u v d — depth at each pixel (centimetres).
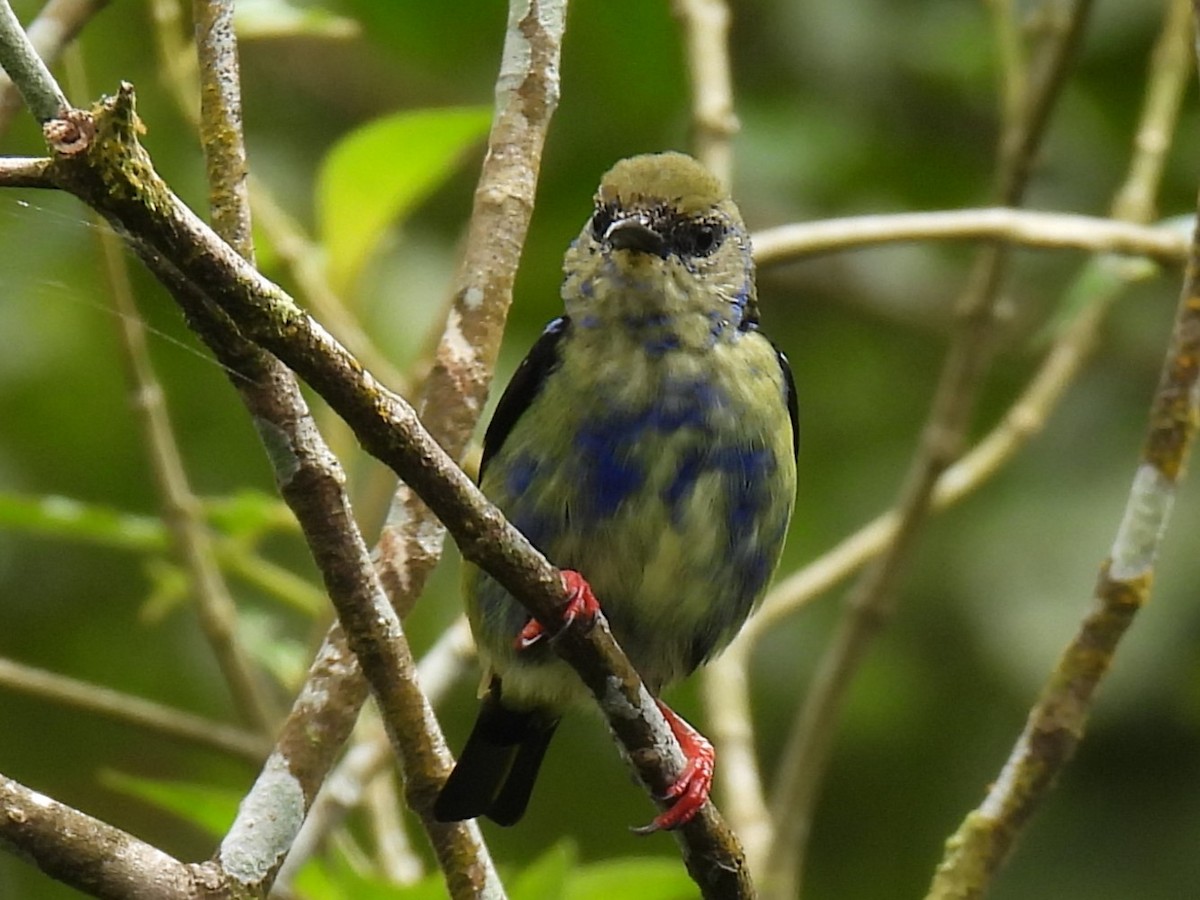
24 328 1323
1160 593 1263
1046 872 1278
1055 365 1070
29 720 1369
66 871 523
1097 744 1285
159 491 946
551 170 1384
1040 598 1292
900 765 1328
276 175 1397
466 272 724
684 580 827
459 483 546
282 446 578
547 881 775
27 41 509
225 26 617
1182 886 1260
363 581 599
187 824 1378
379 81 1469
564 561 824
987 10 1314
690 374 819
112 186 462
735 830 944
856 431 1432
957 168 1403
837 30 1371
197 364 1338
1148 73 1372
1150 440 726
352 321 998
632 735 660
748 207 1403
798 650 1344
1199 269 725
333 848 830
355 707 637
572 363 822
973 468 1053
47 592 1355
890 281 1473
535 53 745
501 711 873
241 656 945
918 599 1323
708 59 1037
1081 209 1390
